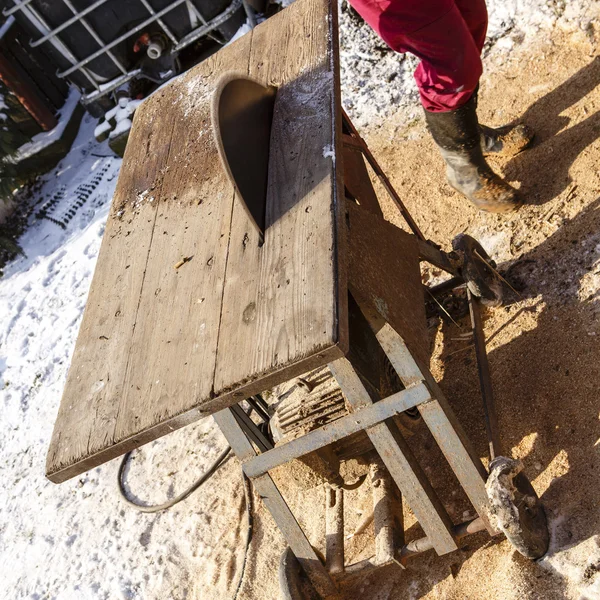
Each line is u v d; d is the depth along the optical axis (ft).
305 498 11.46
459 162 11.21
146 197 9.98
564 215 11.12
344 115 10.42
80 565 13.51
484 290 10.42
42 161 21.97
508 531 7.92
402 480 8.41
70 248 19.74
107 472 14.64
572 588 7.98
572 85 12.61
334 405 9.50
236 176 8.04
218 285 8.09
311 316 7.07
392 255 9.06
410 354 8.11
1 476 16.10
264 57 10.47
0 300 19.70
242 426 9.34
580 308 9.99
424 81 10.37
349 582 9.77
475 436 10.12
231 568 11.71
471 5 10.49
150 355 8.09
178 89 11.30
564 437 9.11
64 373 17.12
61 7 19.40
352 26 17.34
